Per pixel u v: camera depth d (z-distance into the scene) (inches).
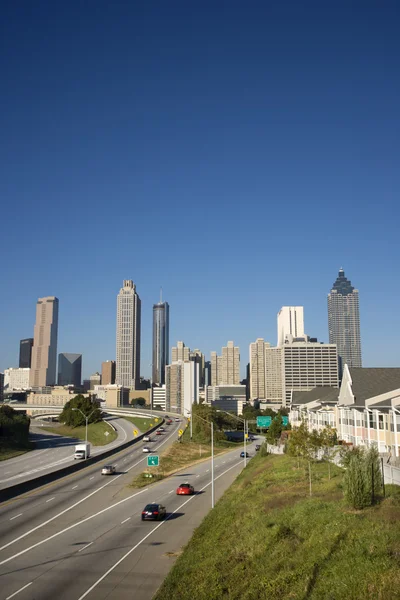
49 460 3818.9
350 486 1266.0
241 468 3528.5
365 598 768.9
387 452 2330.2
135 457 3929.6
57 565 1259.8
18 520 1790.1
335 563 924.0
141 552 1380.4
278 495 1752.0
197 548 1350.9
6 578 1163.9
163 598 989.8
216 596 954.7
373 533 1006.4
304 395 4562.0
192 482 2869.1
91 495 2338.8
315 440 2014.0
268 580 946.1
